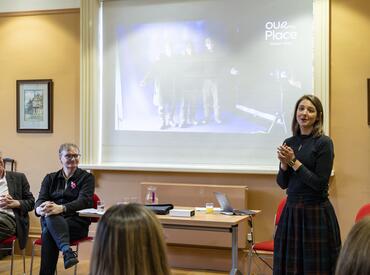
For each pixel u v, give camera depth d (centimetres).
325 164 309
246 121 487
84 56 530
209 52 499
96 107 531
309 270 302
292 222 311
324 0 456
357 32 453
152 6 518
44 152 552
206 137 498
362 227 99
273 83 479
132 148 523
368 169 449
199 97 501
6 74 561
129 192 516
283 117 476
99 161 534
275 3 479
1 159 444
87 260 529
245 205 466
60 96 547
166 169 496
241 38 489
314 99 319
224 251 482
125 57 527
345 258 98
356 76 453
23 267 455
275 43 479
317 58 458
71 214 416
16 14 561
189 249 493
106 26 533
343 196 454
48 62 551
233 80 491
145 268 111
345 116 455
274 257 323
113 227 113
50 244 404
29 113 556
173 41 511
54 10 549
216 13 497
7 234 417
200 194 479
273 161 478
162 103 514
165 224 369
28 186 454
